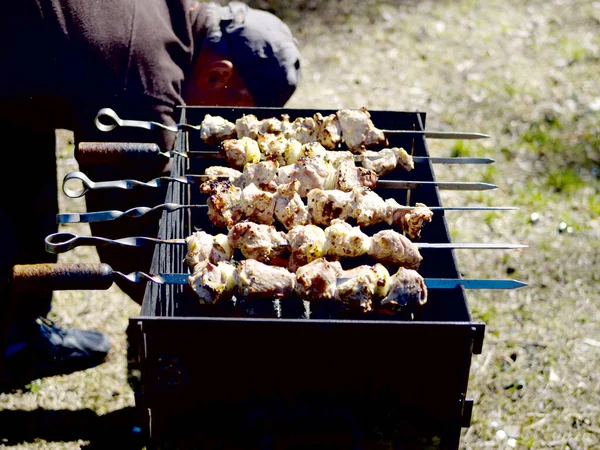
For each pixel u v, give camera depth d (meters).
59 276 1.45
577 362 2.00
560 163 2.53
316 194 1.61
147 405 1.48
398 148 1.73
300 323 1.39
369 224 1.62
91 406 1.91
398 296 1.50
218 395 1.48
